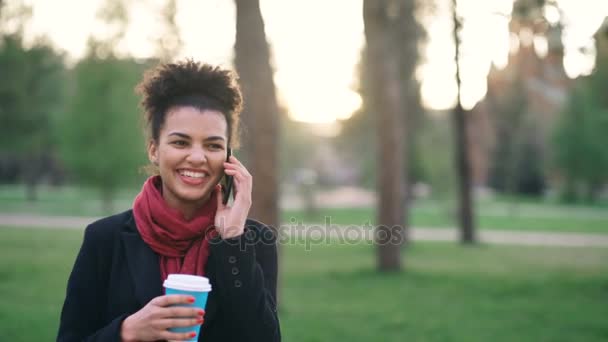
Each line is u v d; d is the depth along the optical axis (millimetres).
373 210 34688
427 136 25406
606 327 7664
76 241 17547
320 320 7938
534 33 12758
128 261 1902
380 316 8281
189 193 1895
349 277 12391
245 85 8445
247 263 1855
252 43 8422
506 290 10734
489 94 41031
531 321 8047
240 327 1851
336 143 42438
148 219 1919
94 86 25500
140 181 26719
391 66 13188
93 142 25703
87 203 35219
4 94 24203
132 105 25922
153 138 1990
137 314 1706
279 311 8609
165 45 21672
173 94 1955
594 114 40688
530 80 45531
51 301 8750
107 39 25484
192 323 1670
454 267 14164
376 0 13070
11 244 16375
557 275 12750
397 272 12977
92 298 1921
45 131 27859
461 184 20219
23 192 46750
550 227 27734
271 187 8445
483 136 49500
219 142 1934
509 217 34094
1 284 10180
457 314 8523
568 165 42969
